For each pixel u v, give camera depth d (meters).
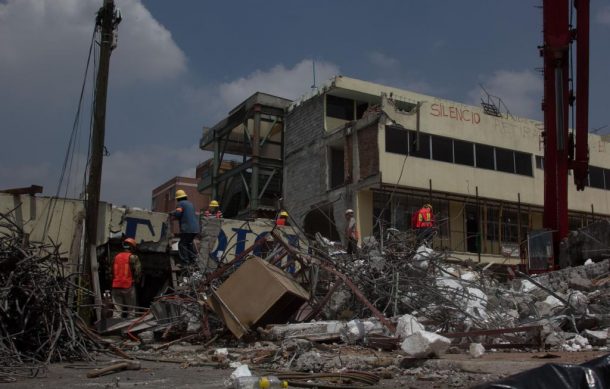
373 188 23.83
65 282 7.64
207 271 10.20
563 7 14.41
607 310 8.26
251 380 4.26
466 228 26.70
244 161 31.02
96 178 11.59
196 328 9.03
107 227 13.58
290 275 8.95
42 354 6.85
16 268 7.00
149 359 7.16
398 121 24.34
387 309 8.79
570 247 13.77
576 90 14.63
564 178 14.58
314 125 27.33
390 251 9.50
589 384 2.32
